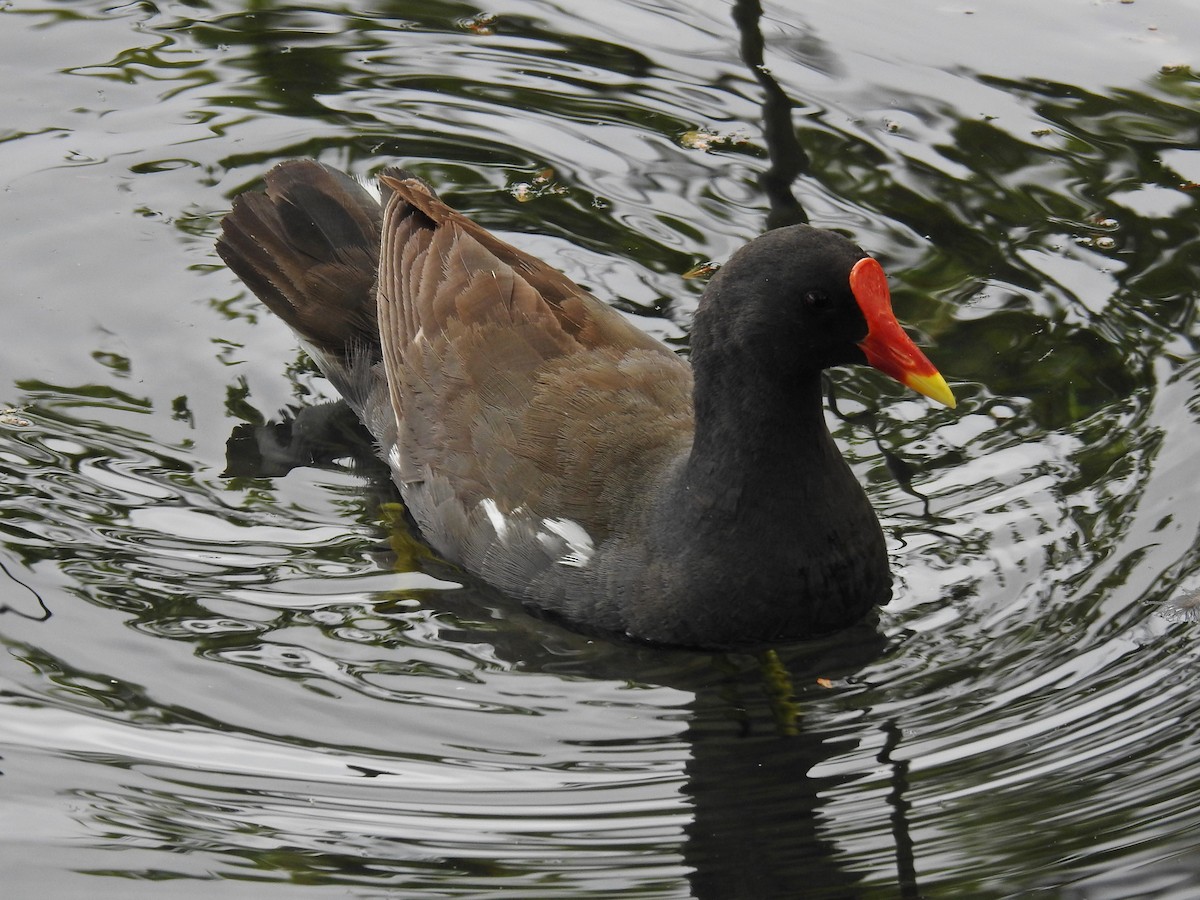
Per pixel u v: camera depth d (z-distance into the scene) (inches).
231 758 381.7
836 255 398.9
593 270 558.3
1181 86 616.4
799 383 408.5
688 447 436.1
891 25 665.6
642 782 374.9
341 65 661.3
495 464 446.6
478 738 390.6
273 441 506.0
